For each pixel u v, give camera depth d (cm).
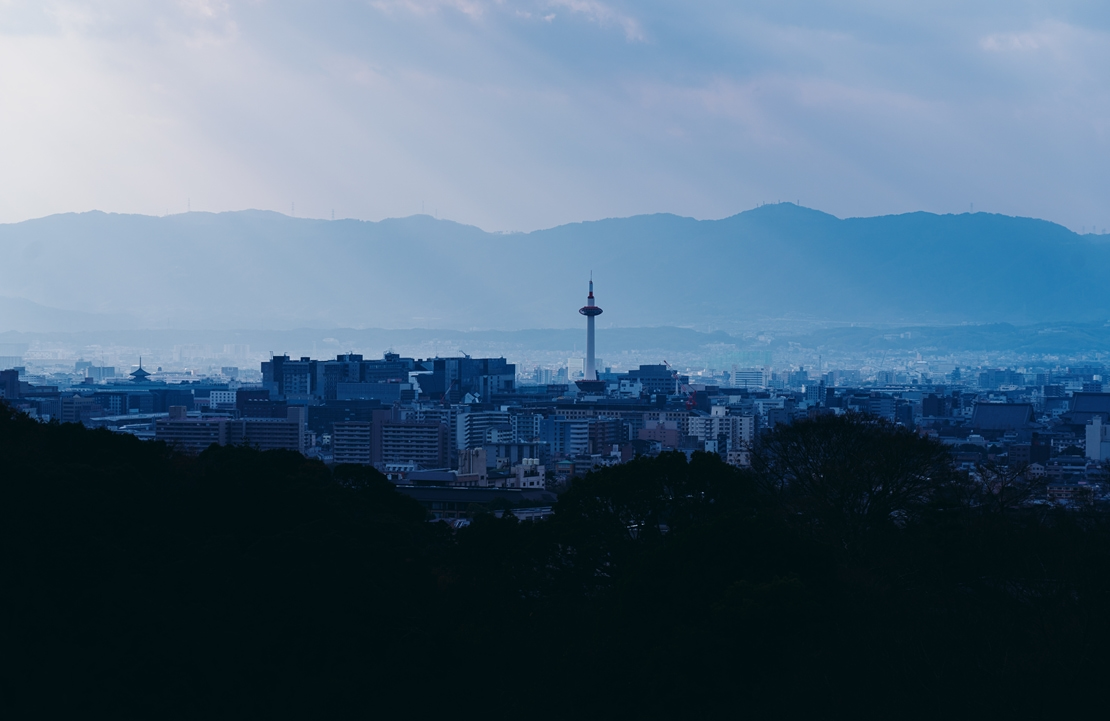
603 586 16188
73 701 13612
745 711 11625
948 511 15925
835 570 13762
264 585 15512
